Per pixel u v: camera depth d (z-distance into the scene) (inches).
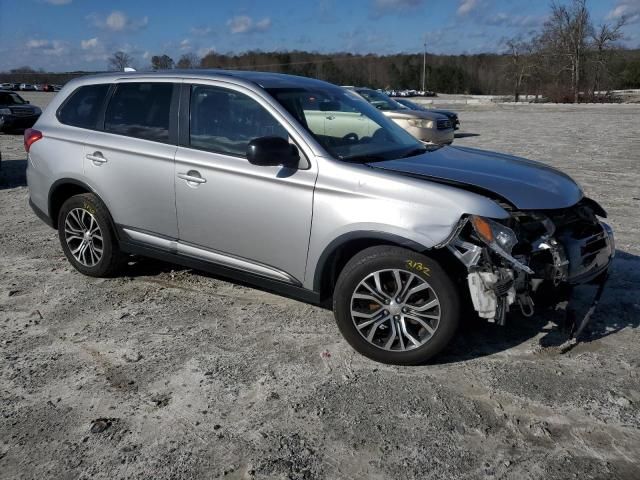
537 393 133.7
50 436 119.3
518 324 168.6
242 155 162.4
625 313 174.7
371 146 165.9
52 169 201.6
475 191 140.9
